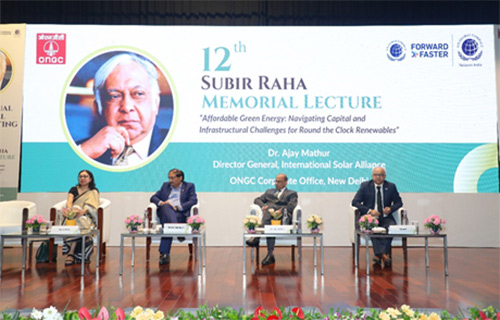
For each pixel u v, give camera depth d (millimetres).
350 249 6934
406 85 7332
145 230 4965
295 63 7383
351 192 7273
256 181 7289
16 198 7098
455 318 2139
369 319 1971
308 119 7320
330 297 3637
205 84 7352
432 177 7246
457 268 5176
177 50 7379
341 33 7395
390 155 7277
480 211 7211
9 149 7152
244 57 7391
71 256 5395
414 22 7516
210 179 7277
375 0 7539
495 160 7230
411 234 4695
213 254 6359
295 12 7539
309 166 7289
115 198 7203
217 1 7531
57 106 7238
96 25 7355
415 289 3953
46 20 7445
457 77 7316
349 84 7348
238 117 7328
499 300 3535
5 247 7203
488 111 7270
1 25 7281
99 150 7219
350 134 7309
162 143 7270
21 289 3930
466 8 7500
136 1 7512
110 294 3732
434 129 7273
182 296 3662
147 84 7324
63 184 7176
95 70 7301
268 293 3785
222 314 2100
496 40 7363
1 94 7211
